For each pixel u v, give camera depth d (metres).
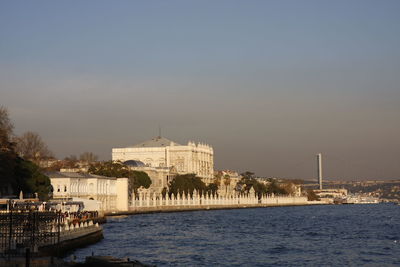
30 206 157.25
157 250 127.56
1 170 182.25
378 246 139.00
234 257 118.50
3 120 197.88
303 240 152.88
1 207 157.75
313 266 108.56
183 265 108.00
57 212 132.50
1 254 88.44
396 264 111.31
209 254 122.44
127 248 130.00
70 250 117.44
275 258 117.69
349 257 119.75
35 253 89.44
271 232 178.38
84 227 130.75
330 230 187.50
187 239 152.62
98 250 123.88
